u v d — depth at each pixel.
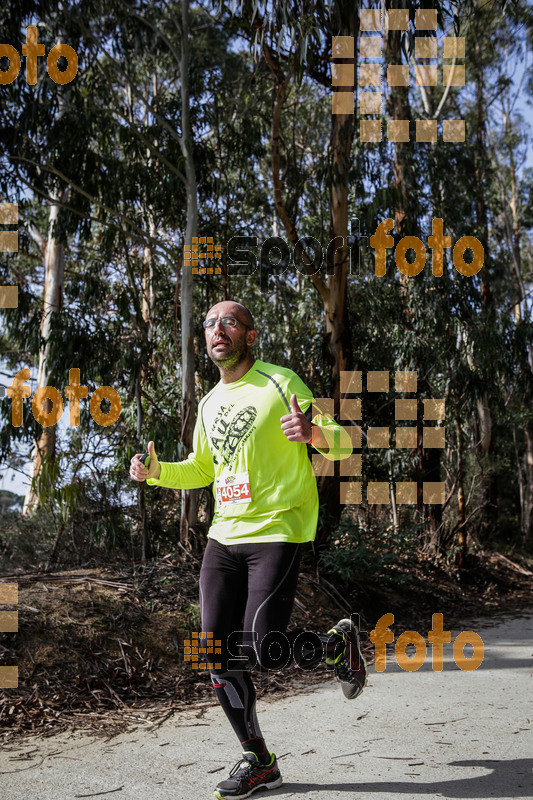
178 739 3.50
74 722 3.80
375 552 8.98
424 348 11.11
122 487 7.66
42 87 8.38
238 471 2.89
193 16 9.74
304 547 8.31
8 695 4.03
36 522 7.81
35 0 8.16
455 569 11.19
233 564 2.91
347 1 7.23
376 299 11.40
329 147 9.53
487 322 10.92
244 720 2.78
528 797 2.64
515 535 16.62
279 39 6.59
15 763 3.14
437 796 2.65
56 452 8.00
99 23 8.98
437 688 4.54
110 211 8.35
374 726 3.65
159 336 9.96
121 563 7.05
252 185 10.70
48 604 5.04
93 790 2.79
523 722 3.68
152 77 11.59
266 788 2.75
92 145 9.66
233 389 3.01
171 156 9.00
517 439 20.64
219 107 9.73
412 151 10.80
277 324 11.73
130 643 4.94
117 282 9.70
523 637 6.91
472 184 11.79
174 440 7.79
